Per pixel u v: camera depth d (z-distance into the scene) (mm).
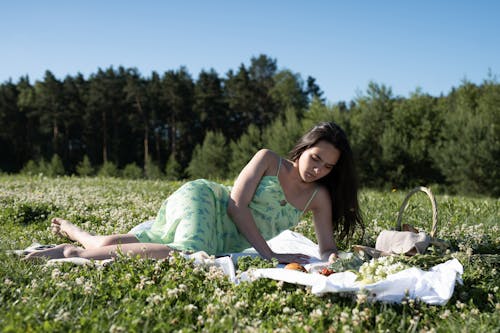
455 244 4945
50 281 3256
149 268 3512
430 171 36719
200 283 3338
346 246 5145
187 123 69125
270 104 73312
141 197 8930
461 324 2848
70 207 7219
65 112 67688
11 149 72688
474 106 42656
